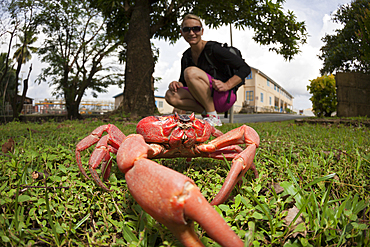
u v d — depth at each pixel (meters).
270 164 0.89
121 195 0.62
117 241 0.44
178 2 4.31
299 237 0.43
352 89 3.72
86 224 0.53
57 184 0.68
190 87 1.65
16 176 0.73
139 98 3.54
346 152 1.01
